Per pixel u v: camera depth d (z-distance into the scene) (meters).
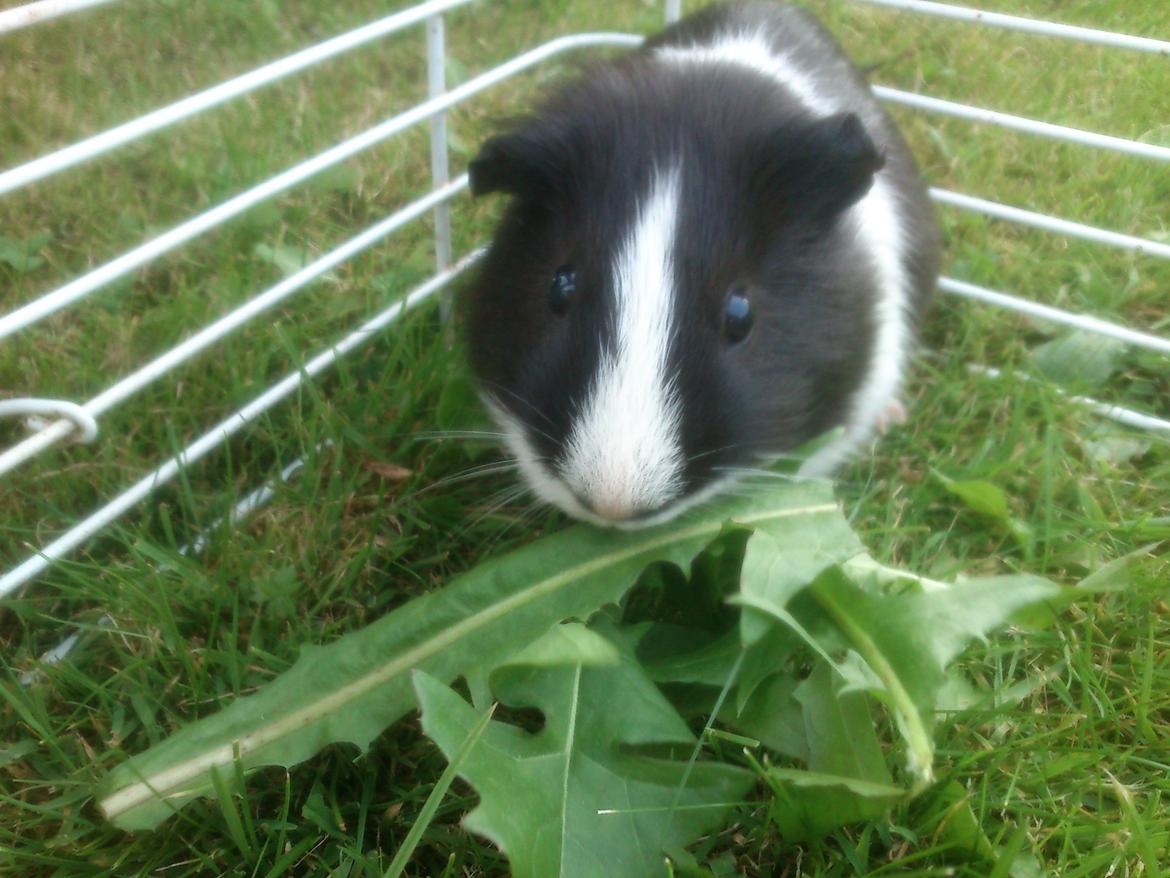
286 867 0.23
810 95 0.32
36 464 0.31
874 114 0.34
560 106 0.28
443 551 0.31
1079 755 0.25
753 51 0.33
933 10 0.35
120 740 0.26
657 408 0.24
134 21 0.53
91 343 0.35
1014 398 0.36
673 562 0.25
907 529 0.29
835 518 0.25
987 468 0.32
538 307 0.26
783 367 0.26
